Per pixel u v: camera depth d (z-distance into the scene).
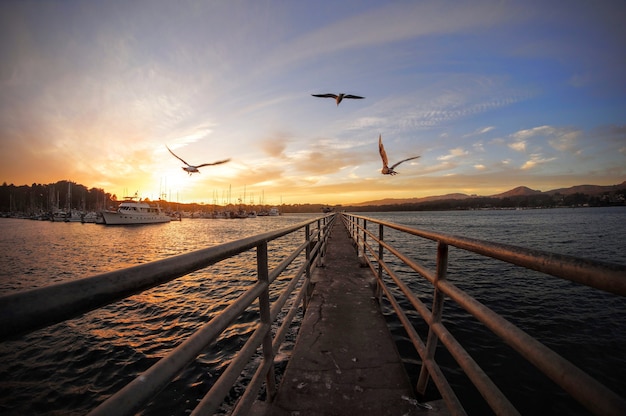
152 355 5.82
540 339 5.84
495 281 10.30
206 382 4.48
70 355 5.83
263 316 1.82
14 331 0.45
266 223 81.31
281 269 2.13
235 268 14.29
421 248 20.19
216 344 5.66
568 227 41.75
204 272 13.42
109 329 7.05
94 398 4.61
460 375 4.34
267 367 1.82
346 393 2.08
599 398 0.62
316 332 3.06
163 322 7.50
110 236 37.69
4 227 56.97
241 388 3.88
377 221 4.06
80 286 0.57
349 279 5.00
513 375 4.40
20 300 0.46
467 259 14.87
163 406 3.98
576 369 0.70
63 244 28.30
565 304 7.80
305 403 1.98
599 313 7.13
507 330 0.95
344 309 3.68
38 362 5.59
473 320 6.25
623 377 4.55
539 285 9.71
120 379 5.07
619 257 16.64
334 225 17.41
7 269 15.87
